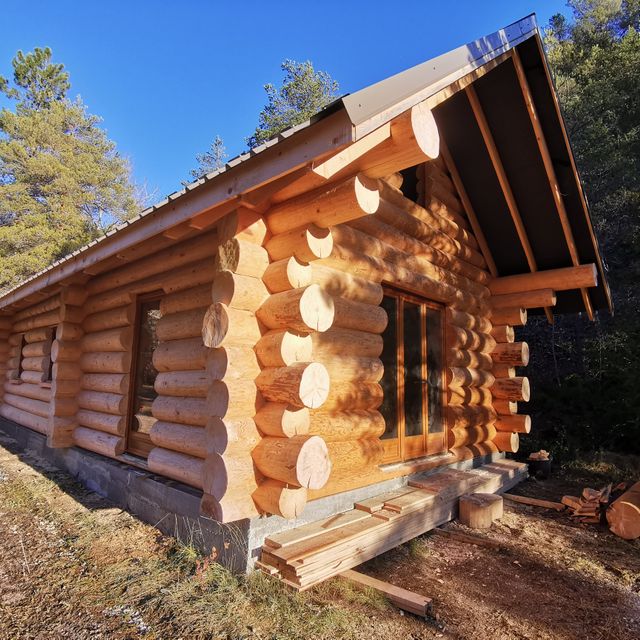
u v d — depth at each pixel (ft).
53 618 10.27
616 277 42.29
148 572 12.30
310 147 9.58
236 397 11.53
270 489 11.32
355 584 12.07
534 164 21.22
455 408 22.00
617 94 50.67
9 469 23.45
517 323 26.23
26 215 73.87
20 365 34.12
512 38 15.52
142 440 18.35
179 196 12.72
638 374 30.86
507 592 12.69
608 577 14.01
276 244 12.46
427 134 10.34
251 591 11.03
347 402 14.37
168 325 16.22
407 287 18.76
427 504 16.06
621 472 27.99
